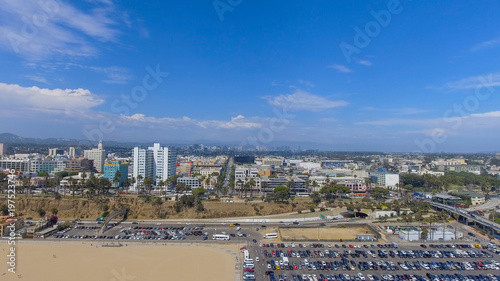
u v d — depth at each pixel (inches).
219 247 7391.7
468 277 5871.1
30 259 6540.4
